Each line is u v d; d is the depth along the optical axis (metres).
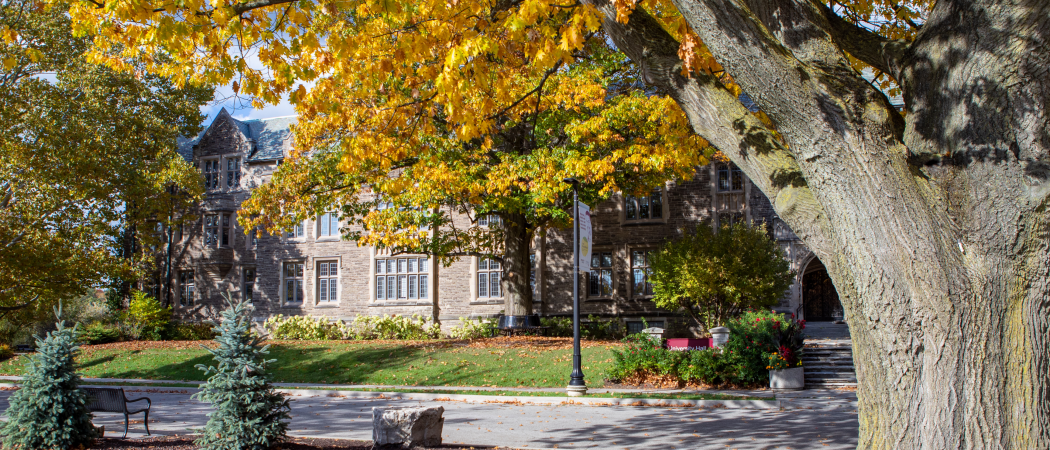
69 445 7.78
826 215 3.94
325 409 13.07
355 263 30.25
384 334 26.72
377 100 9.22
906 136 4.03
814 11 4.43
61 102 21.62
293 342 23.47
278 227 19.73
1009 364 3.47
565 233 28.06
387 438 7.39
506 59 7.84
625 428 10.00
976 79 3.55
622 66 17.70
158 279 32.84
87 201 23.20
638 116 15.23
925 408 3.61
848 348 17.09
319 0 6.76
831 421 10.47
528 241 23.00
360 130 8.17
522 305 22.36
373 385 16.92
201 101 28.23
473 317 28.56
